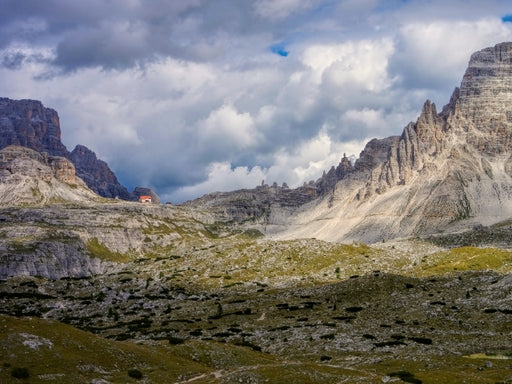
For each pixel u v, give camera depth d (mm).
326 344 121125
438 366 95188
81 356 89938
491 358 99500
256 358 108062
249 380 86125
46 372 82500
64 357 87812
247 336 138750
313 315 156875
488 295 146500
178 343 112125
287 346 123312
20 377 79375
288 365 93500
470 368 92500
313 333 132375
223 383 85000
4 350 84875
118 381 84750
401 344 115688
